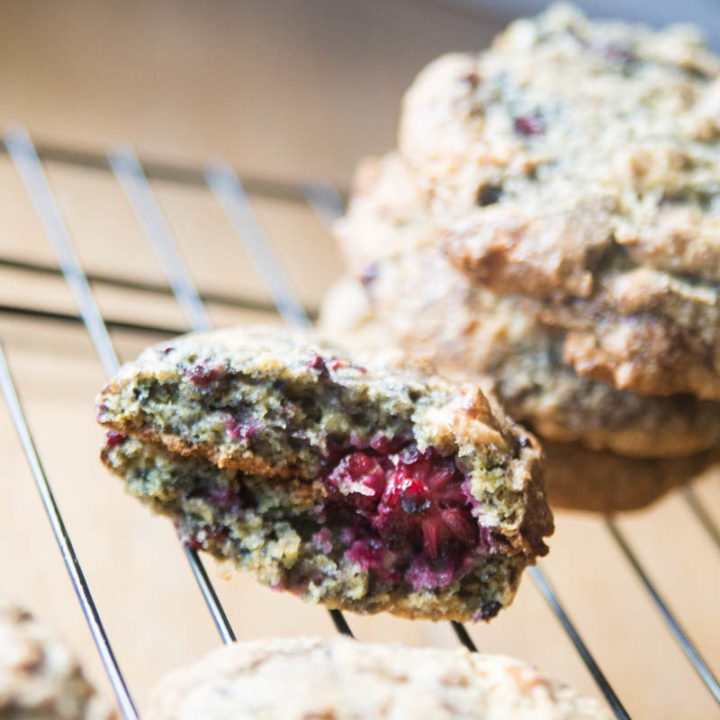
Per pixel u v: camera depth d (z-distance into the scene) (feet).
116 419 1.30
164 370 1.29
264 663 1.23
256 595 1.56
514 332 1.42
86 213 1.72
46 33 1.78
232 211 1.77
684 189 1.40
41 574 1.54
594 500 1.44
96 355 1.67
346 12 2.00
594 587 1.66
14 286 1.66
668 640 1.64
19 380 1.64
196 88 1.82
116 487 1.60
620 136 1.43
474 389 1.32
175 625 1.54
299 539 1.31
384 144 1.87
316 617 1.57
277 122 1.84
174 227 1.74
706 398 1.40
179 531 1.32
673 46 1.54
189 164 1.76
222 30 1.89
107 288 1.69
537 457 1.31
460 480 1.30
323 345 1.36
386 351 1.35
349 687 1.21
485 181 1.41
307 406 1.31
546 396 1.41
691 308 1.37
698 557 1.69
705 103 1.48
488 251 1.39
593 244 1.38
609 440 1.42
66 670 1.19
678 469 1.46
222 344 1.31
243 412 1.30
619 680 1.61
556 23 1.55
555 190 1.40
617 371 1.38
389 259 1.47
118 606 1.54
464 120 1.44
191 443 1.30
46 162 1.69
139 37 1.83
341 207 1.73
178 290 1.54
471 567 1.30
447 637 1.60
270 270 1.73
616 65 1.51
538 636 1.62
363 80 1.94
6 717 1.17
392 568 1.31
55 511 1.28
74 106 1.75
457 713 1.21
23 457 1.60
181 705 1.21
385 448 1.31
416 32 2.03
